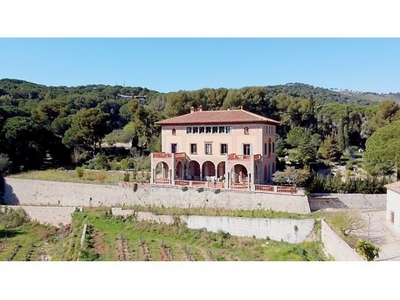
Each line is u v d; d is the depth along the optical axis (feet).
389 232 97.09
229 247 107.86
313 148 205.98
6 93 348.38
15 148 213.05
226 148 152.35
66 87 432.66
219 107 264.31
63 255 107.04
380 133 154.10
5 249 120.06
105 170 201.05
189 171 159.94
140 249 105.81
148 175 169.78
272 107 280.72
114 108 360.07
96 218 137.18
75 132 236.02
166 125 163.94
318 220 105.09
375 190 131.95
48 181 166.40
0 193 176.14
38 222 152.35
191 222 123.03
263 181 148.15
